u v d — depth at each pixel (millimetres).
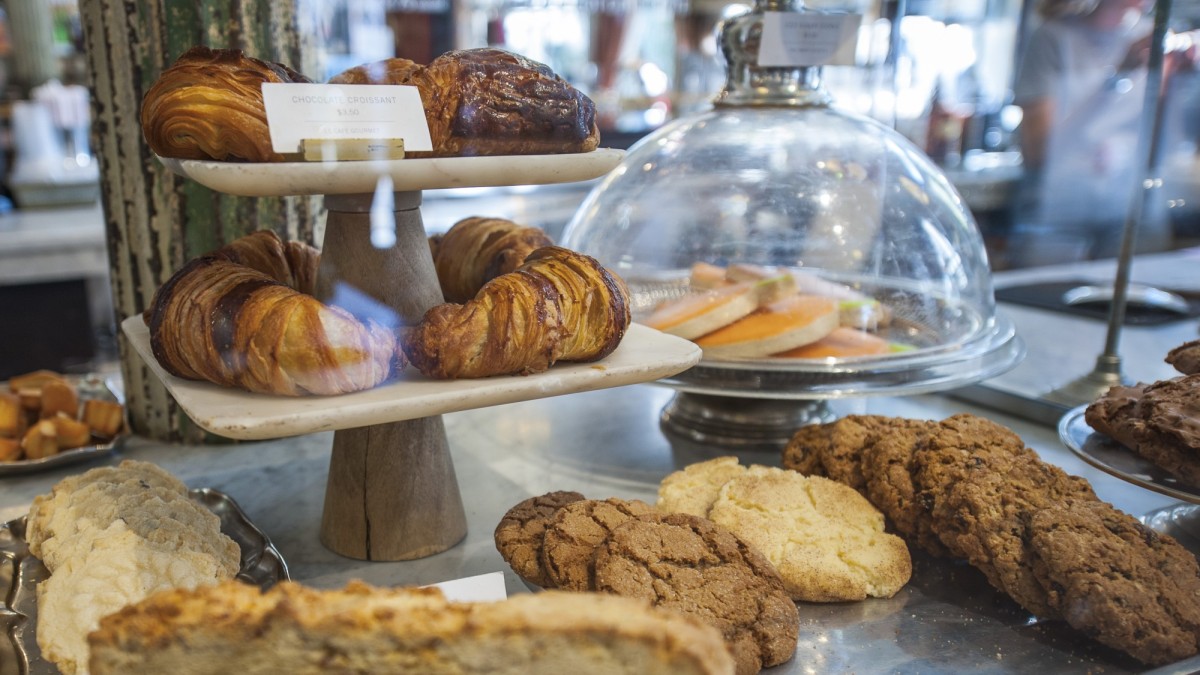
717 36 1383
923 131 2760
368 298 909
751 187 1263
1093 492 951
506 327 825
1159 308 1944
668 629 549
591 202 1418
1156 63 1324
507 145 853
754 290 1187
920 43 2605
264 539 984
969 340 1249
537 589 895
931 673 797
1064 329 1837
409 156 801
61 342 2973
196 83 771
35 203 3252
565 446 1332
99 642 562
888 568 923
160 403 1347
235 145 761
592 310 876
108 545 848
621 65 3090
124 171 1246
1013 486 932
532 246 1057
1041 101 2525
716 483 1072
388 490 990
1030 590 856
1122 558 830
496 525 1083
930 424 1082
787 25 1275
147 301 1304
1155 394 988
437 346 821
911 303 1242
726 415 1331
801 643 840
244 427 722
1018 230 2705
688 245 1261
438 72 843
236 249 995
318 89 776
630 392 1589
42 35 3316
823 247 1229
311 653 555
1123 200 2316
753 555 869
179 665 562
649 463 1264
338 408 757
